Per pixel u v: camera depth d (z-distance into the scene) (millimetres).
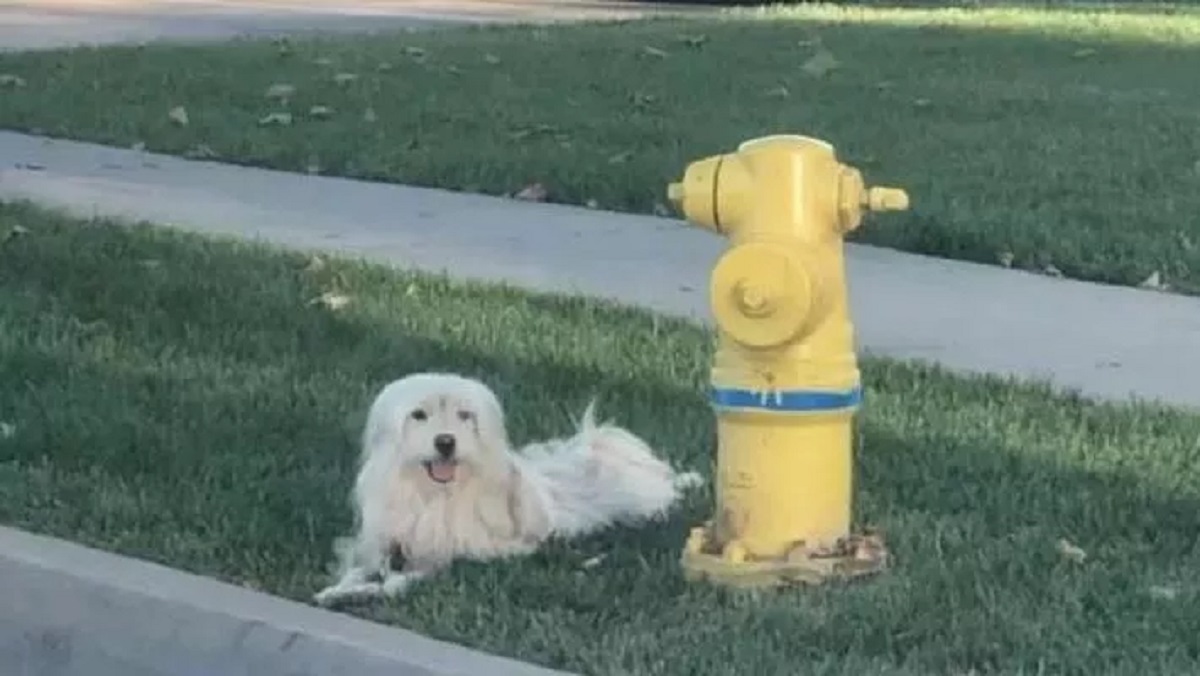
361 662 4855
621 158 11695
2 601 5426
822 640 4879
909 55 17219
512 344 7613
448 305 8242
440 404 5234
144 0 24469
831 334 5184
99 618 5273
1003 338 8055
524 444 6332
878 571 5285
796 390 5148
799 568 5195
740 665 4727
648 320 8031
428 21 21938
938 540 5531
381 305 8203
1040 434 6539
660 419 6676
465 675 4707
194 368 7312
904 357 7707
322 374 7250
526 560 5406
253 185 11289
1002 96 14609
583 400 6887
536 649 4871
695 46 17906
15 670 5309
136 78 15227
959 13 21891
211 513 5859
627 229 10180
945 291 8906
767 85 15141
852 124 13188
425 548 5324
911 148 12219
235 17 22328
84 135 12867
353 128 12898
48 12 22516
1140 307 8625
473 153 11898
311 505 5922
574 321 8000
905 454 6305
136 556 5562
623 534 5641
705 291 8750
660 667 4727
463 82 15195
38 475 6148
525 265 9258
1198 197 10695
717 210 5156
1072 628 4918
